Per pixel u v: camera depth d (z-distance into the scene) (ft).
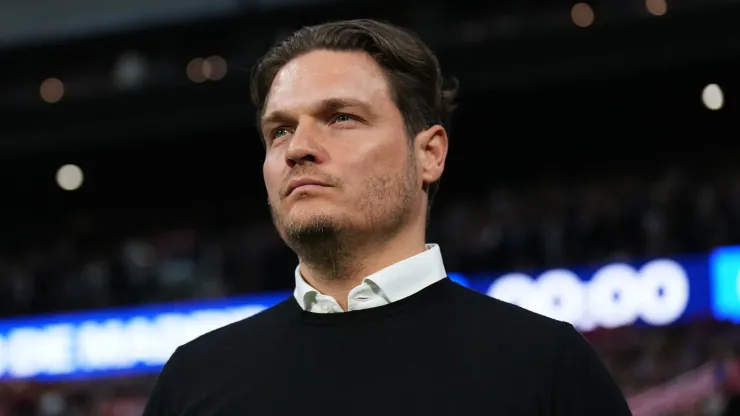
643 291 51.65
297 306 8.56
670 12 58.49
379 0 66.03
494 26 63.67
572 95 72.79
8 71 74.43
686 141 76.89
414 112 8.64
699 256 50.78
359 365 7.93
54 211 91.20
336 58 8.52
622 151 77.97
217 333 8.82
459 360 7.85
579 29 60.54
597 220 57.77
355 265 8.35
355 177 8.05
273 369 8.13
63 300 65.57
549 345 7.94
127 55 72.38
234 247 67.82
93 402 60.23
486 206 67.97
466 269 58.08
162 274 65.31
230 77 67.67
